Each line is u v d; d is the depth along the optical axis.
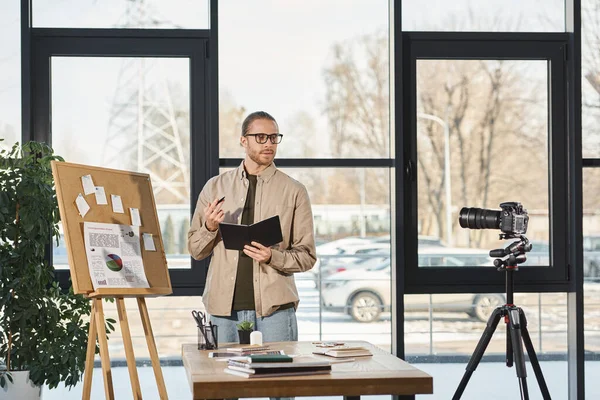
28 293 4.20
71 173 3.85
